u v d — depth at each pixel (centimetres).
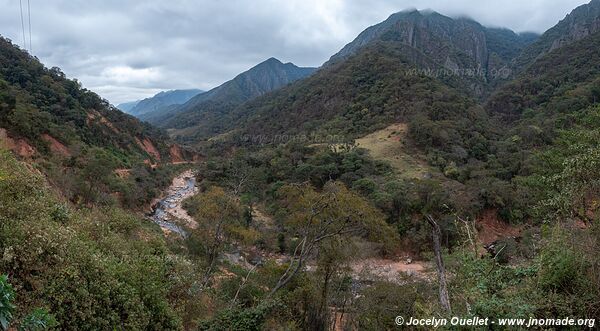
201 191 5306
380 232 1738
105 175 3862
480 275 705
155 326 907
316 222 1534
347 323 1803
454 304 688
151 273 1022
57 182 3200
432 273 1443
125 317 827
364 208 1581
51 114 5519
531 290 606
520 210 3681
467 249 896
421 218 3575
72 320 699
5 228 727
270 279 1792
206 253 1991
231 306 1230
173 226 3603
